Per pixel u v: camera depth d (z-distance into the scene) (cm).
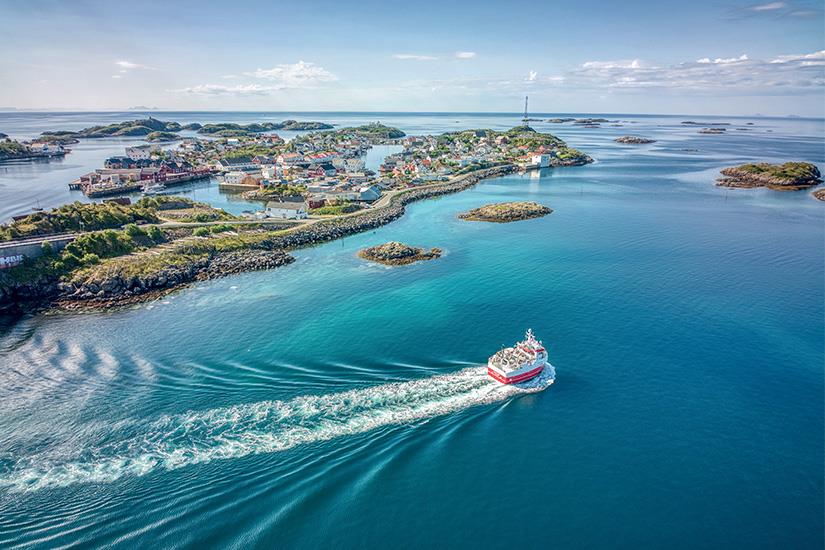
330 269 14100
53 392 7731
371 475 6003
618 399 7644
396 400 7381
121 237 14612
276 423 6844
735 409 7431
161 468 6012
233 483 5794
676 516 5591
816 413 7338
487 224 19638
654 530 5409
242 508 5459
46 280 12381
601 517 5569
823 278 12838
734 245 16075
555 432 6900
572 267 13825
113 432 6681
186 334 9812
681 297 11556
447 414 7138
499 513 5584
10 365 8694
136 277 12531
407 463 6219
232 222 18000
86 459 6175
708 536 5347
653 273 13262
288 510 5472
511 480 6047
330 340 9406
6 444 6469
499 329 9875
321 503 5588
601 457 6462
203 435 6594
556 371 8375
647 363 8662
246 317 10625
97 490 5675
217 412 7062
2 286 11912
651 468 6294
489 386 7788
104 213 16188
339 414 7019
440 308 10975
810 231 17938
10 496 5581
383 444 6500
